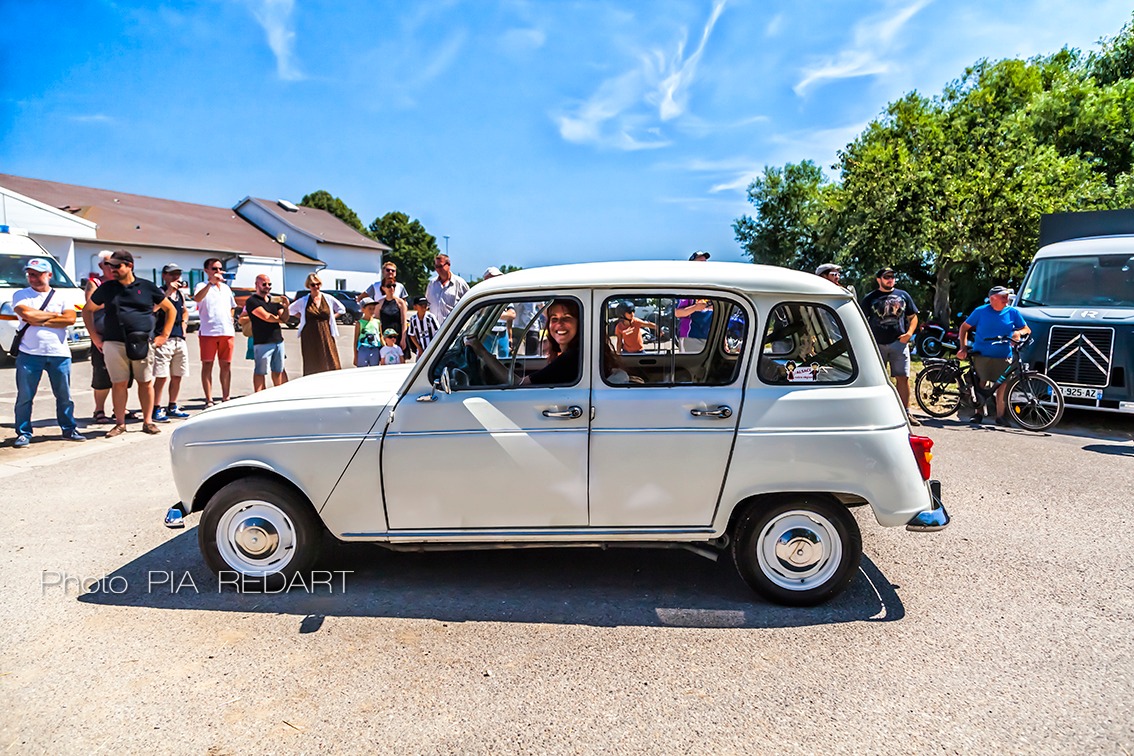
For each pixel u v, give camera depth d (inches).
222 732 104.1
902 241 813.9
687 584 156.2
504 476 140.6
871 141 1085.1
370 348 327.6
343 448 142.8
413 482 142.5
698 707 110.3
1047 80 1103.6
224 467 146.3
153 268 1125.7
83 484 231.5
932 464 259.9
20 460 261.4
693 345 148.0
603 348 141.5
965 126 988.6
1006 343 323.3
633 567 165.8
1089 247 367.9
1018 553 173.9
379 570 163.5
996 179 745.0
